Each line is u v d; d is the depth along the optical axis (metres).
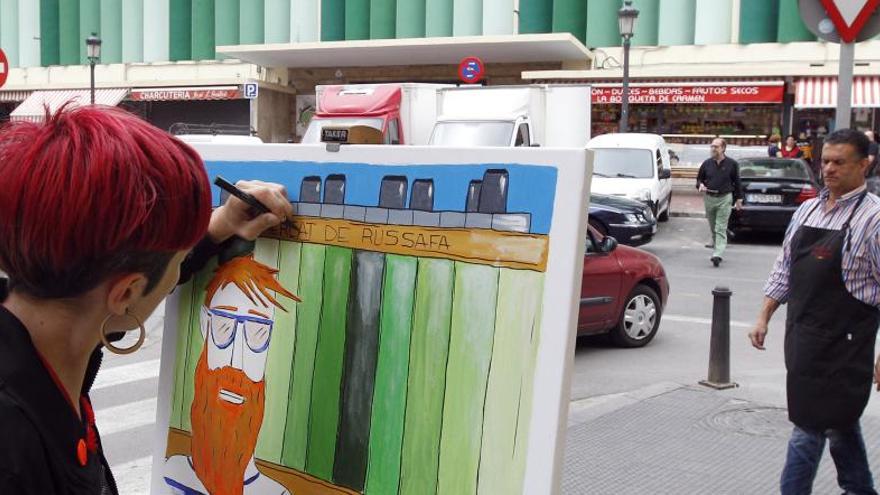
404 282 1.65
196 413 2.01
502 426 1.46
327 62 30.50
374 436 1.66
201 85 32.31
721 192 13.55
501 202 1.50
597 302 7.89
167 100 32.62
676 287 11.81
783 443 5.34
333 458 1.73
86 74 34.22
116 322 1.25
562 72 26.14
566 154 1.42
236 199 1.88
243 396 1.91
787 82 24.50
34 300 1.17
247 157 1.99
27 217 1.08
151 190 1.13
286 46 28.31
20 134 1.13
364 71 31.14
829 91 23.48
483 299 1.51
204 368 1.99
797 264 3.69
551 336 1.41
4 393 1.07
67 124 1.12
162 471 2.08
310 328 1.80
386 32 29.69
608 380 7.06
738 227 16.36
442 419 1.55
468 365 1.52
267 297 1.88
